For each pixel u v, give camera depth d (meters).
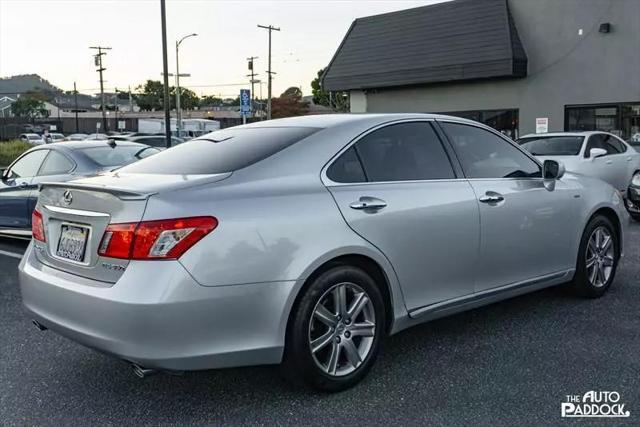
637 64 16.55
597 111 17.41
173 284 3.02
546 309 5.14
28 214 7.94
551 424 3.24
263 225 3.27
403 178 4.00
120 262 3.13
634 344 4.31
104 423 3.35
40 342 4.60
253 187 3.41
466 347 4.32
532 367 3.95
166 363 3.04
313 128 3.94
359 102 22.08
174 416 3.42
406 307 3.93
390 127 4.11
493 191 4.40
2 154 29.59
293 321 3.39
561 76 17.84
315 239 3.42
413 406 3.46
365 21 22.05
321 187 3.61
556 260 4.96
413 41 20.30
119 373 4.02
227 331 3.17
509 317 4.96
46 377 3.96
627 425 3.21
